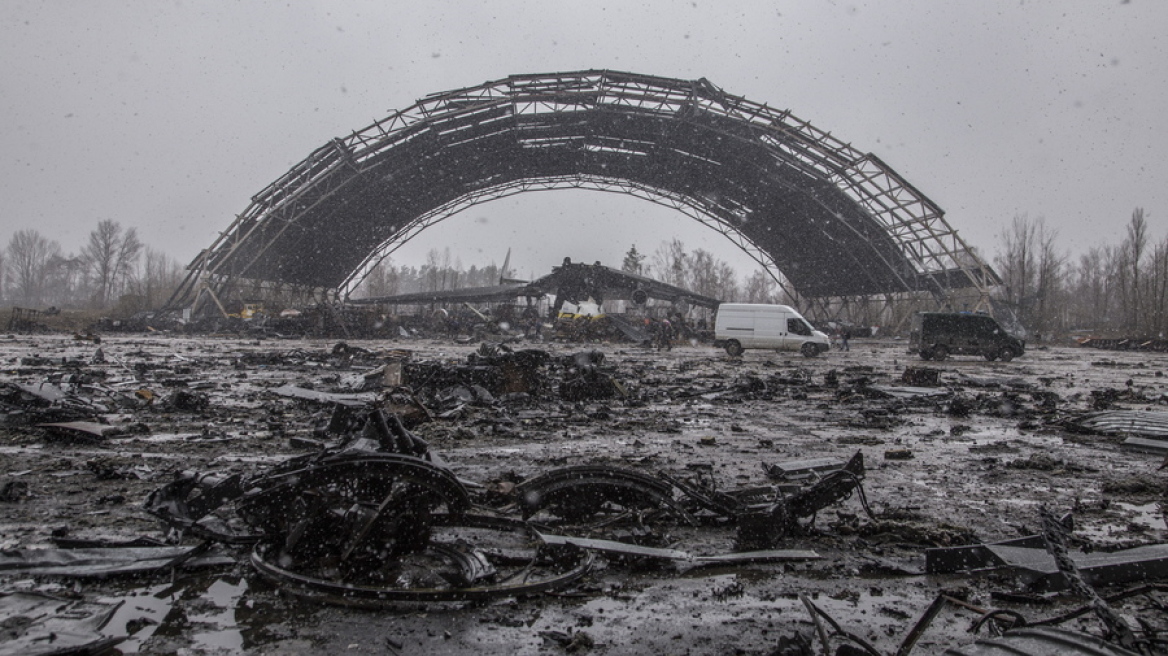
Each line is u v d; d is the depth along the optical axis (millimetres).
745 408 12305
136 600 3279
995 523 5051
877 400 13773
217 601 3287
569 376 13328
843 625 3205
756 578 3834
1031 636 2367
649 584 3709
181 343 32469
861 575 3914
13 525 4422
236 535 3975
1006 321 51375
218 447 7336
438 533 4359
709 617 3285
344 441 4266
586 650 2896
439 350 30109
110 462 6312
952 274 51438
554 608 3344
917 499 5766
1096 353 44312
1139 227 61031
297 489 3580
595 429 9336
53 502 5004
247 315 51031
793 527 4574
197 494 4426
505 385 12914
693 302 57875
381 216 58812
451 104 46656
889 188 47656
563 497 4473
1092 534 4789
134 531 4332
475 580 3508
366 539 3510
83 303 98750
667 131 49938
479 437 8461
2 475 5859
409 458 3510
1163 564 3828
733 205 60531
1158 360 34312
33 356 20062
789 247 63531
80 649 2627
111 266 91375
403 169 50156
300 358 21125
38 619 2945
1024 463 7266
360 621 3111
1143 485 6258
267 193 46500
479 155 53469
